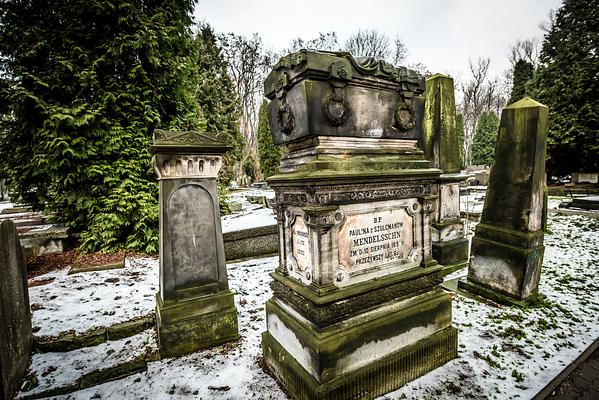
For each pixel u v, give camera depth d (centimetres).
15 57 659
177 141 335
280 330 292
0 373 250
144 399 273
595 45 1622
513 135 429
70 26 671
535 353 318
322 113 249
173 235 345
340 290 252
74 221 737
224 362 326
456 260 628
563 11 1886
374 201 274
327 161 248
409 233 304
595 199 1056
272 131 317
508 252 434
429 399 256
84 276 577
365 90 273
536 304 427
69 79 678
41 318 407
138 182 733
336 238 253
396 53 3189
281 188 287
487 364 302
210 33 2530
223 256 372
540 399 254
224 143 363
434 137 634
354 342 248
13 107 625
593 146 1545
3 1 646
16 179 709
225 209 1090
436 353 296
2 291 270
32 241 713
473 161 3588
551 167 1766
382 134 289
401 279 285
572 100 1647
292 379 264
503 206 446
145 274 588
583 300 438
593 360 308
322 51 250
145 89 737
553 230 866
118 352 345
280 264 309
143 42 684
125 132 710
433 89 632
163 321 337
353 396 245
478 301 450
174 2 797
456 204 643
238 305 468
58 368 317
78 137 655
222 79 2547
